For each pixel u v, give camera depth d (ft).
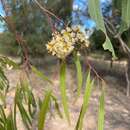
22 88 4.89
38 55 25.52
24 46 4.56
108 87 23.41
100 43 20.29
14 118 4.97
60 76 4.16
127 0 3.70
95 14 3.41
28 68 4.61
